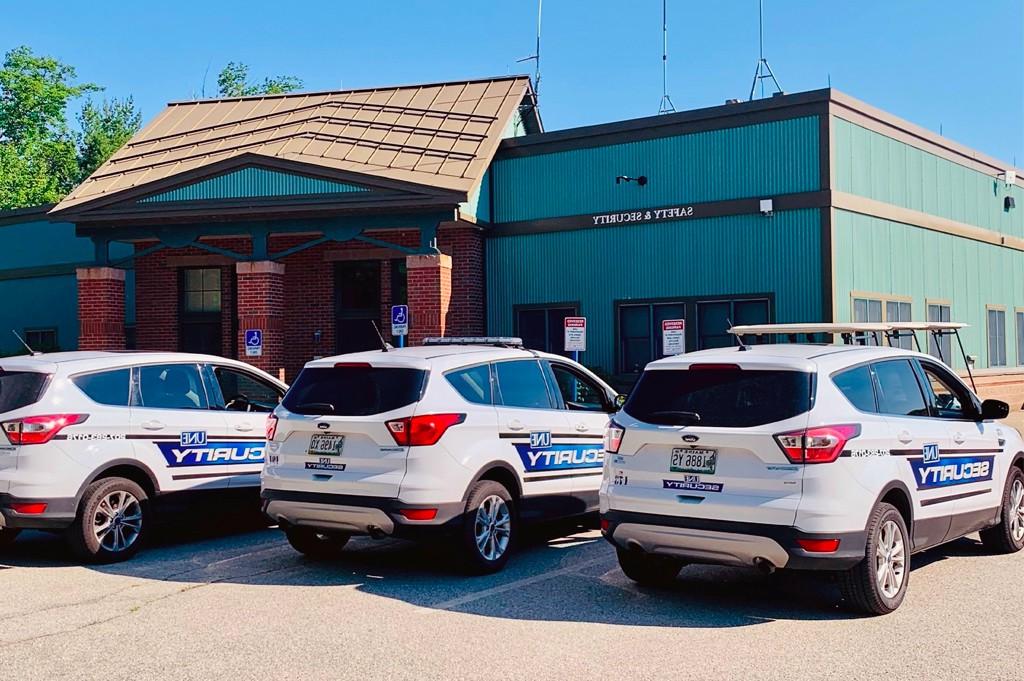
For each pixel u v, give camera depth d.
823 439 6.35
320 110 22.25
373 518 7.81
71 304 25.38
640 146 19.17
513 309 20.36
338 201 18.50
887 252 19.19
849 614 6.80
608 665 5.70
